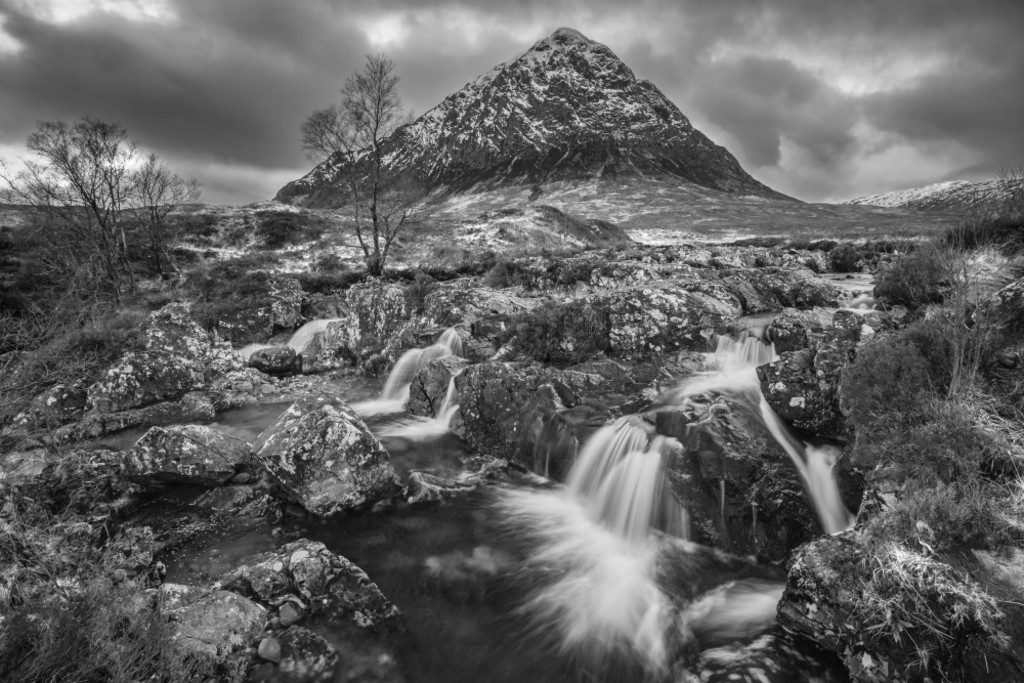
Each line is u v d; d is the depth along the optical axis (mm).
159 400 12250
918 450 4793
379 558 6367
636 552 6520
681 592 5711
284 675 4320
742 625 5012
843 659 4141
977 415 4848
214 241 49844
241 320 19484
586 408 8430
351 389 13805
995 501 4172
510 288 19062
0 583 4270
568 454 8047
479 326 12977
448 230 53812
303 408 7914
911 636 3627
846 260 20453
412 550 6535
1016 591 3609
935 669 3498
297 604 5051
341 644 4789
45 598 4039
